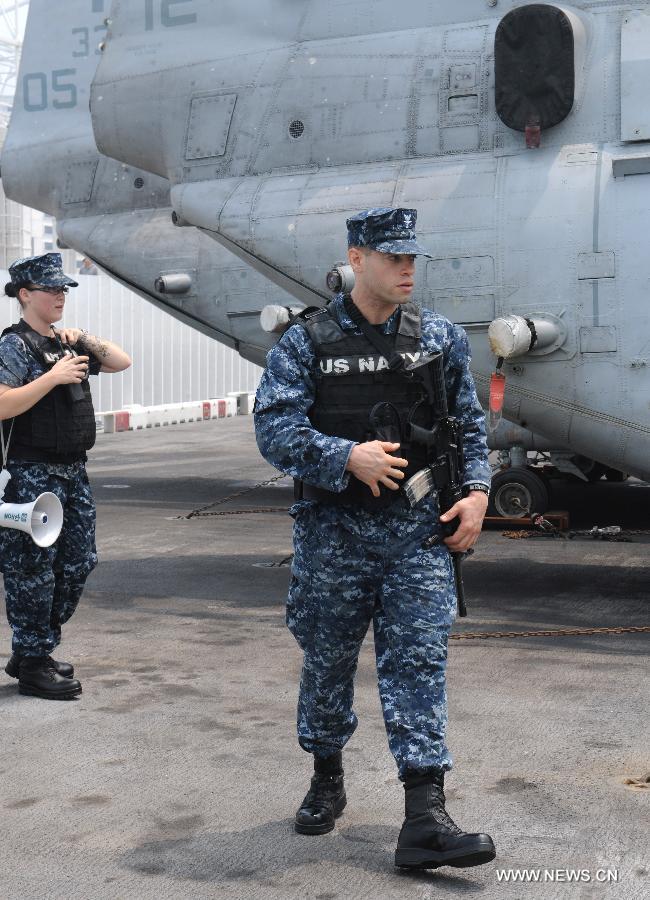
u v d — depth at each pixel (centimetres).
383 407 302
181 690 484
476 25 679
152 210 1167
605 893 290
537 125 633
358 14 715
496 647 555
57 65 1204
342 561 307
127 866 310
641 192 614
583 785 369
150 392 2075
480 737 419
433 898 288
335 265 688
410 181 671
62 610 483
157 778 378
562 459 953
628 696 472
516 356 626
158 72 777
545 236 629
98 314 1938
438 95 674
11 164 1245
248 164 738
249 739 419
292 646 561
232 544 874
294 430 297
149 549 853
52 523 438
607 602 659
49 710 456
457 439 315
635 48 627
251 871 306
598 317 619
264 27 748
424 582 305
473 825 335
